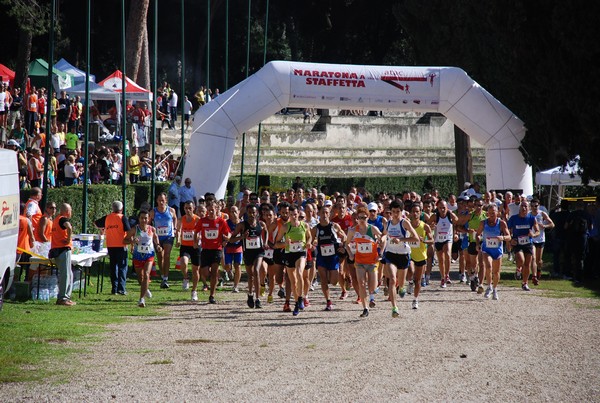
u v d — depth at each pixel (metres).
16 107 65.56
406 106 47.53
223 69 107.31
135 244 30.02
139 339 22.75
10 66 91.25
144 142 71.31
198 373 18.30
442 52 62.84
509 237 33.09
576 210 40.72
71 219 43.66
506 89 54.12
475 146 98.31
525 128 49.00
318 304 31.27
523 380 18.27
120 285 33.34
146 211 30.09
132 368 18.73
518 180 49.22
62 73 71.06
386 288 33.66
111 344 21.83
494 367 19.56
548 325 26.33
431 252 38.12
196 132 46.31
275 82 46.28
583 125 45.72
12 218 26.30
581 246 40.41
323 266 29.41
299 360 19.97
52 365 18.89
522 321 27.11
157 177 65.00
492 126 48.44
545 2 46.25
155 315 27.83
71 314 27.08
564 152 48.97
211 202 31.14
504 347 22.22
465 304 31.45
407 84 47.09
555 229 42.81
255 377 17.95
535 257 38.78
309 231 28.77
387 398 16.27
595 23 43.34
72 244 31.92
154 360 19.72
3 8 76.81
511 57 49.72
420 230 29.84
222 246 31.31
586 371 19.39
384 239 27.56
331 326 25.64
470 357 20.73
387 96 47.06
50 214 30.84
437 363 19.86
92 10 95.50
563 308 30.73
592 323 26.95
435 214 37.47
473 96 47.69
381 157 93.94
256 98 46.22
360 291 27.77
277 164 86.94
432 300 32.59
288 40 106.69
